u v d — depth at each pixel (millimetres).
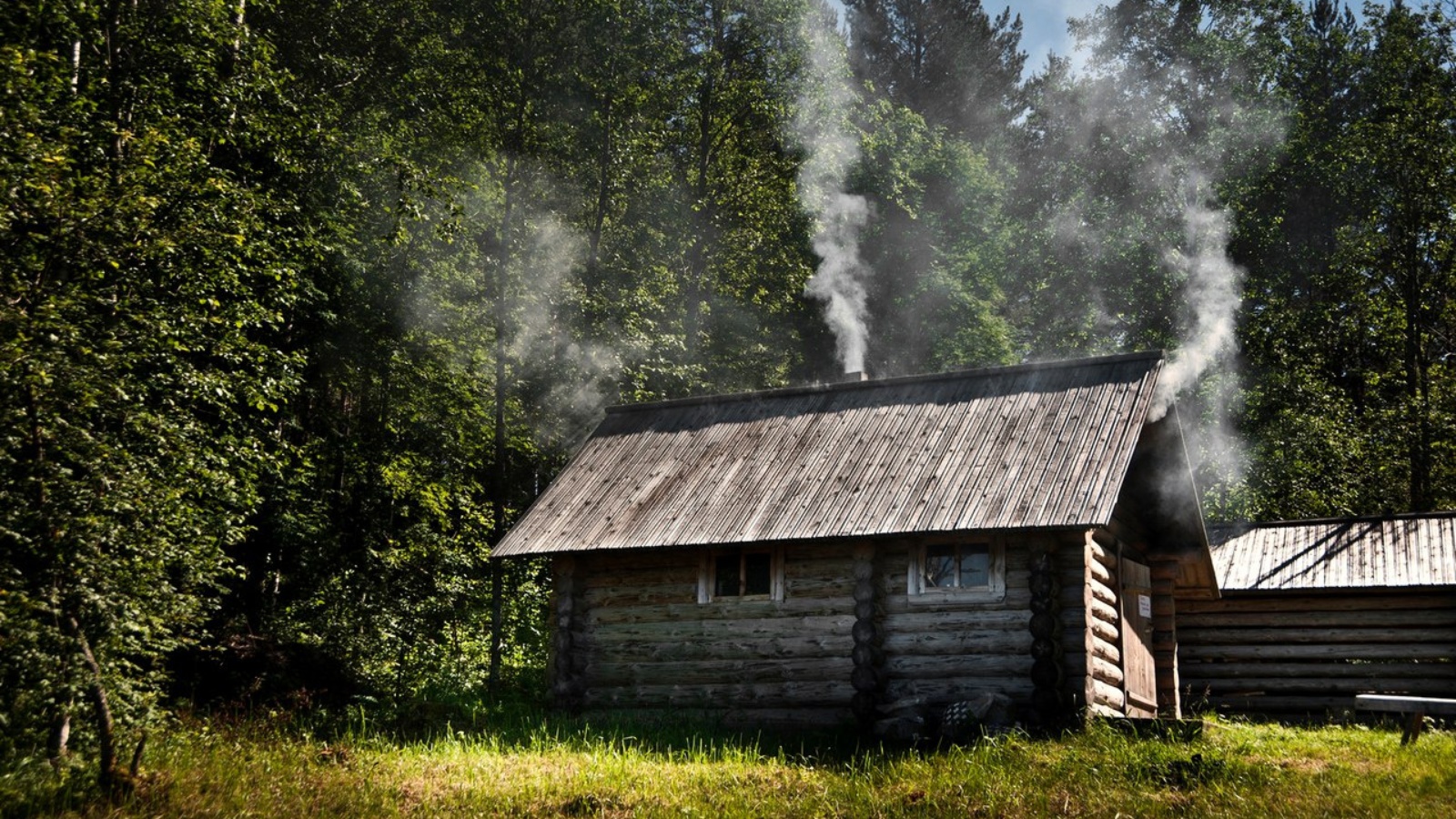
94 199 12688
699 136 35562
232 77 20438
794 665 17609
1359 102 43562
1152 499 19750
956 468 17547
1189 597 21875
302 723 16047
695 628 18328
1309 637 21141
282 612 23844
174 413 14062
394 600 24453
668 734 16641
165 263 15242
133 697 12016
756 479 18891
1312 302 41219
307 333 25641
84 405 11703
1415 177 36938
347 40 27781
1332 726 17234
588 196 33500
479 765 13820
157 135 15148
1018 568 16688
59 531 11039
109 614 11328
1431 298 38188
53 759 11211
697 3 34656
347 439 26109
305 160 24656
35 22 17016
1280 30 46188
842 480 18172
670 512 18688
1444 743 13477
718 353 35188
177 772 11844
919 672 16859
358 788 12188
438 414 27531
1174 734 14195
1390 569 20641
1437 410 34719
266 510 23859
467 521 27578
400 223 25969
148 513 11938
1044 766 13078
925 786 12562
